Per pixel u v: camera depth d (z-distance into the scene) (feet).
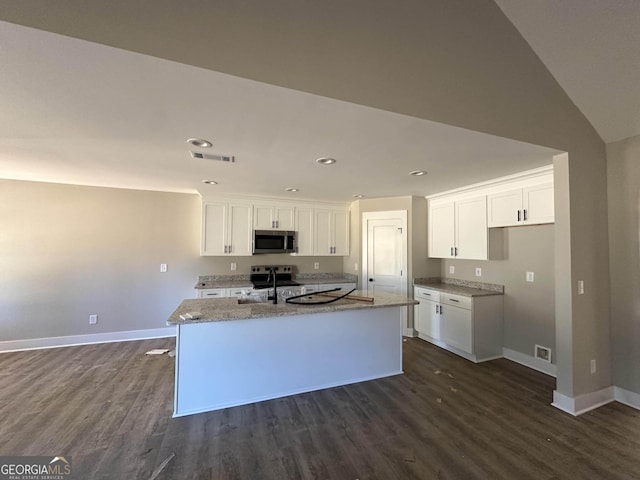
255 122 5.98
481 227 12.09
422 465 5.82
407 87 5.61
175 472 5.57
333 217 16.78
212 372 7.87
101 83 4.58
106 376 9.79
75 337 12.96
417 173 10.09
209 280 15.12
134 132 6.56
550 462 5.93
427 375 10.20
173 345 12.98
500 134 6.69
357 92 5.18
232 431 6.89
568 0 6.01
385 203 15.51
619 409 7.96
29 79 4.47
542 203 9.69
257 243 14.96
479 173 10.06
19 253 12.22
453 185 12.08
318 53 4.89
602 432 6.91
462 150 7.68
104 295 13.38
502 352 12.00
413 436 6.75
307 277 17.11
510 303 11.75
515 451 6.25
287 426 7.13
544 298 10.53
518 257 11.46
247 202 14.92
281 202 15.56
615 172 8.47
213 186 12.60
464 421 7.36
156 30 3.96
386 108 5.41
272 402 8.30
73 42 3.63
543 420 7.42
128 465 5.74
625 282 8.28
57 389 8.86
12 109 5.48
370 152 7.87
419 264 14.98
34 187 12.42
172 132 6.54
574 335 7.88
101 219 13.35
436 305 13.30
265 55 4.54
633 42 6.15
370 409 7.93
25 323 12.28
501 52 6.69
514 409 7.95
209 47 4.21
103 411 7.66
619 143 8.40
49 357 11.41
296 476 5.52
